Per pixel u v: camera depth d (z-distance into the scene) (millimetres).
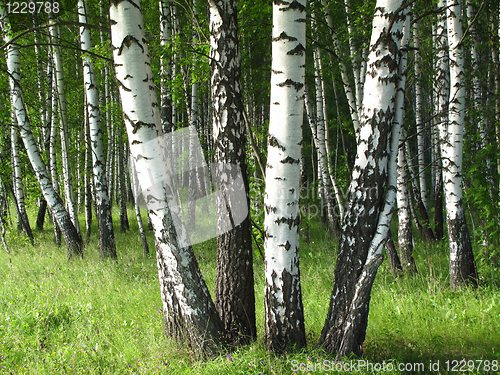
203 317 3400
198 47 4508
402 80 3080
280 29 3010
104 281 6504
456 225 5480
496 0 7531
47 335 4309
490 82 9875
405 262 6742
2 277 7164
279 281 3252
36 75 11219
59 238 11023
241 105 3758
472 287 5289
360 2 7301
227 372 3074
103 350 3926
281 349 3295
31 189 11289
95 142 8867
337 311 3188
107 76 12773
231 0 3750
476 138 7020
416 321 4266
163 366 3318
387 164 3049
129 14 2977
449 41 5547
